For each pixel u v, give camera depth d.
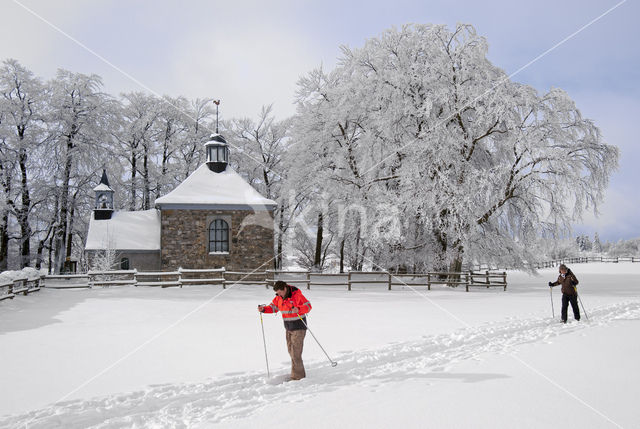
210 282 23.81
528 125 23.36
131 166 39.50
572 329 11.15
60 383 6.88
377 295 19.53
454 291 21.61
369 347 9.23
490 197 24.00
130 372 7.47
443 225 24.48
